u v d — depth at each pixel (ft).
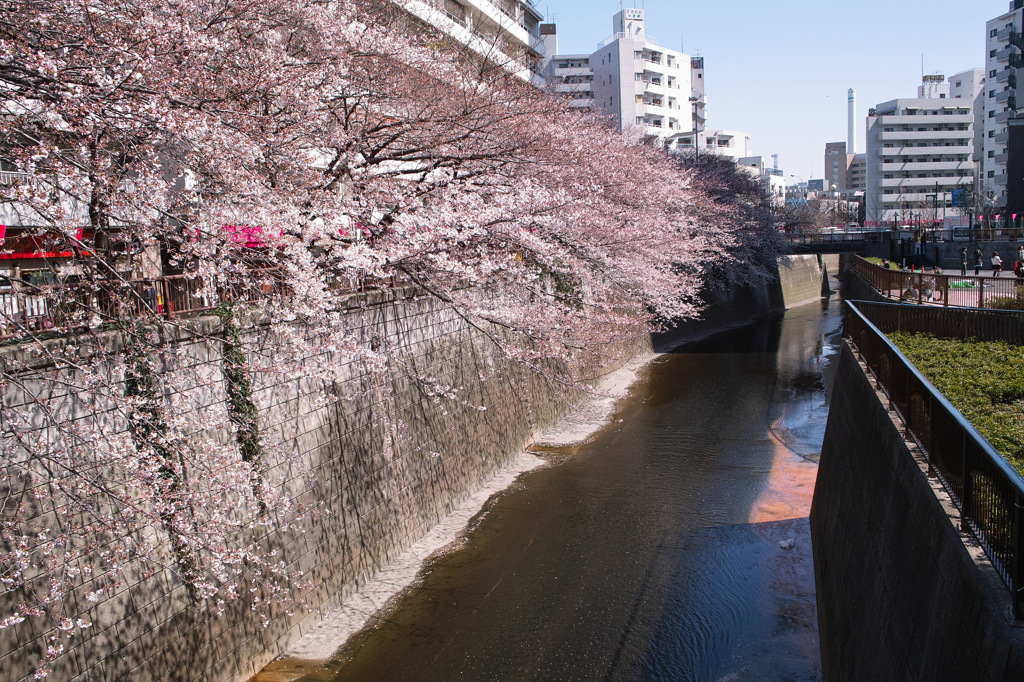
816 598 31.14
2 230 22.58
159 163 21.35
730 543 36.78
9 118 19.69
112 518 19.44
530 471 48.65
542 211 41.55
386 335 37.01
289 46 34.65
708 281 107.65
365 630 29.53
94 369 19.94
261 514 26.40
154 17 22.15
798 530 38.17
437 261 33.06
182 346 23.72
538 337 41.65
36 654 18.69
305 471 29.53
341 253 27.12
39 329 20.71
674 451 52.54
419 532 38.11
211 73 26.20
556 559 35.60
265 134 26.89
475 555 36.17
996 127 225.97
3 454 18.29
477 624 29.94
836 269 234.99
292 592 28.27
